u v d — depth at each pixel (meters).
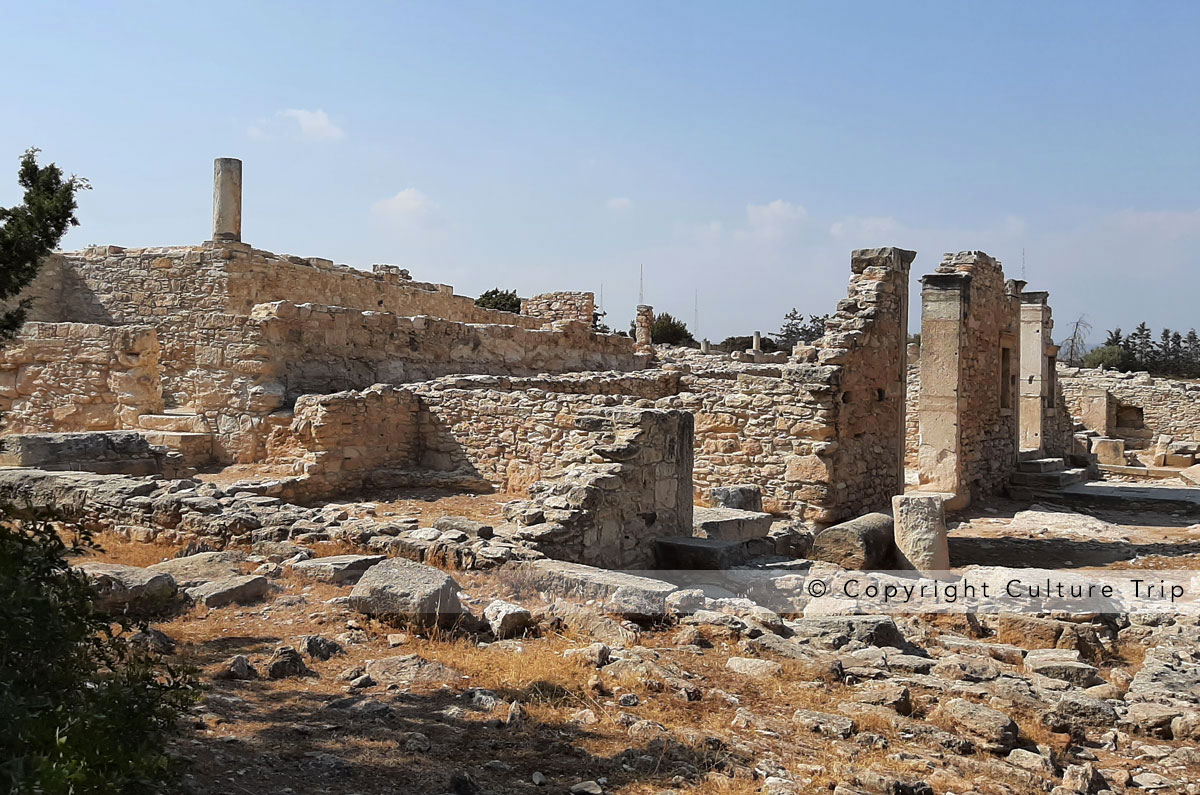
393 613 7.13
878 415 16.83
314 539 9.75
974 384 20.03
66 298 20.39
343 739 4.91
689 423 11.98
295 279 20.47
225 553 8.95
